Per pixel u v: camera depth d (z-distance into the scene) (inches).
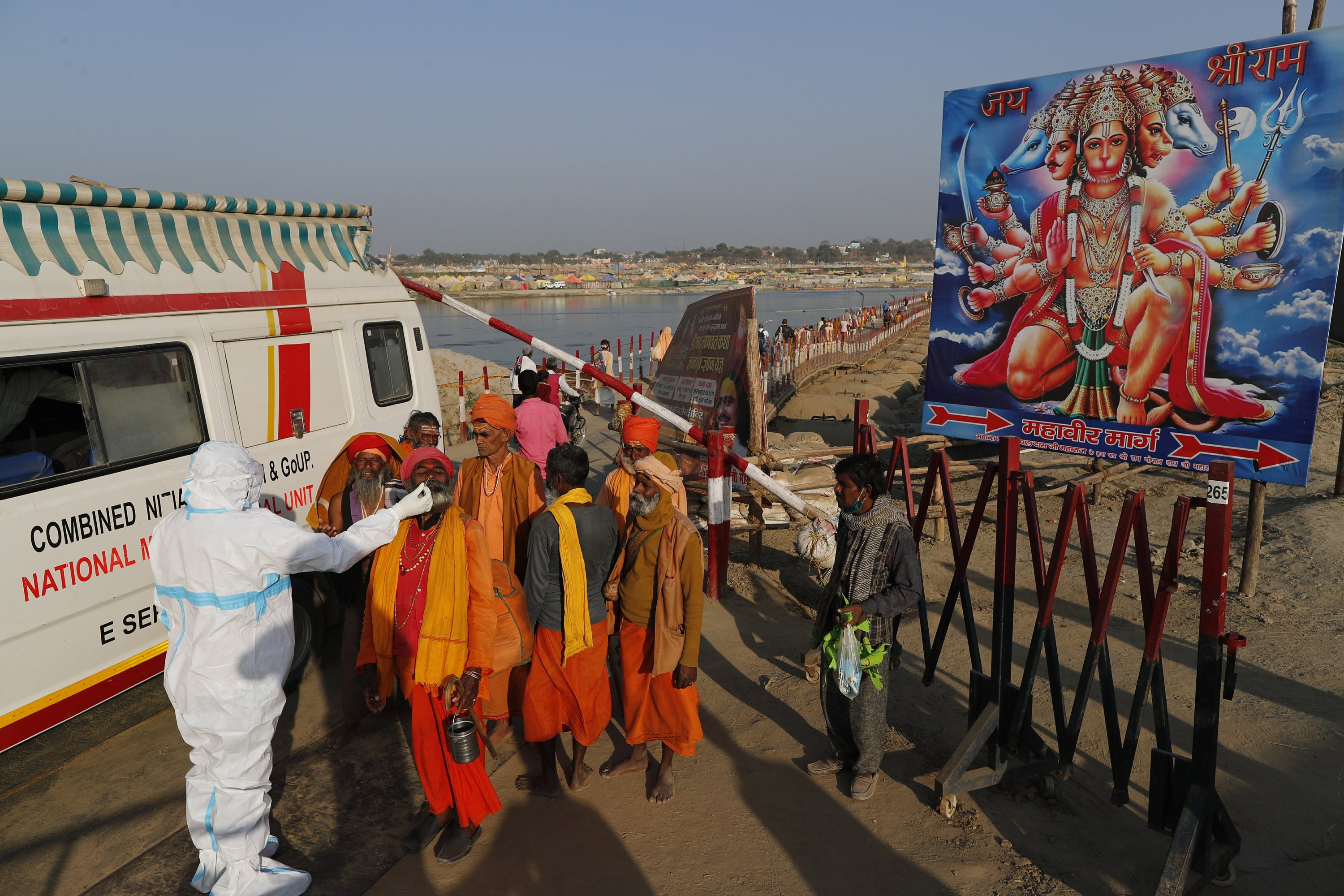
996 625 162.7
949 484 183.5
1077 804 164.9
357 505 190.2
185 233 202.2
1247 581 269.6
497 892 138.7
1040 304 297.6
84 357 170.1
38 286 163.2
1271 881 142.6
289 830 154.6
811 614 269.3
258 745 133.0
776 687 213.9
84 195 174.2
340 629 247.4
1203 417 266.8
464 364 899.4
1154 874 143.3
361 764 178.1
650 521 159.6
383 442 192.5
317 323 238.7
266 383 219.3
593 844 151.6
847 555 162.6
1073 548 324.8
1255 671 220.5
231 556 124.6
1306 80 237.3
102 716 203.5
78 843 153.6
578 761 168.1
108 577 173.2
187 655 128.1
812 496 314.2
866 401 233.5
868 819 159.2
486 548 146.2
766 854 148.9
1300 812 161.9
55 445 165.8
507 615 157.0
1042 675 220.5
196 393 197.2
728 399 327.3
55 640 162.6
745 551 333.1
